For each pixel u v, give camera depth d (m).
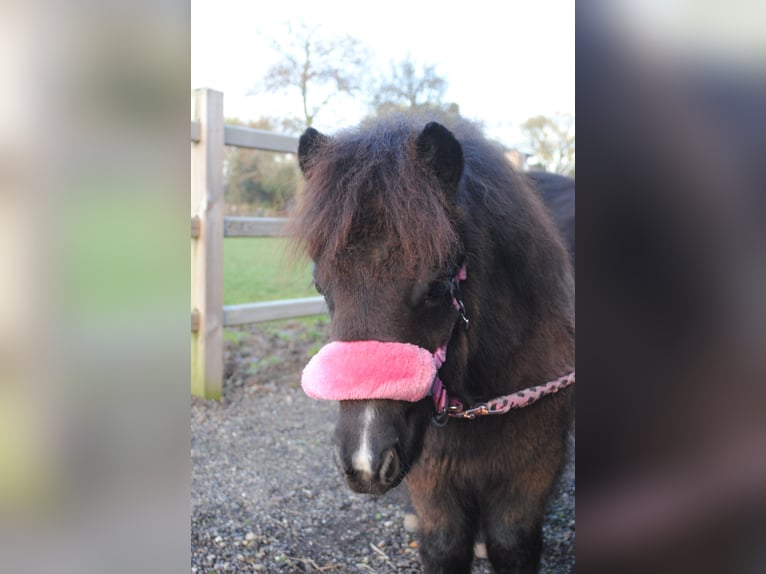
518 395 1.72
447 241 1.39
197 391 4.07
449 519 1.89
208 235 3.90
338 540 2.54
